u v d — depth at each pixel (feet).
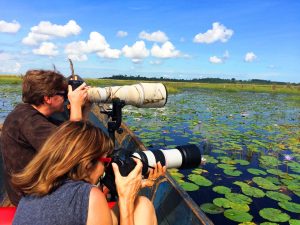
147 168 6.41
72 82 7.37
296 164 19.26
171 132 27.50
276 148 22.90
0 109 38.73
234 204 13.02
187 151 6.96
